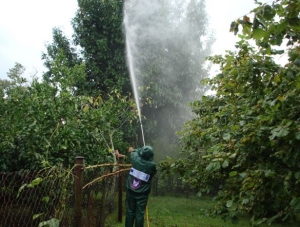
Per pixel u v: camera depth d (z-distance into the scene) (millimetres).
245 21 2496
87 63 11625
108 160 7059
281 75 3189
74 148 6223
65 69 7035
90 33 11812
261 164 3121
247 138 3143
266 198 3336
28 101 5887
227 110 4570
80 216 4371
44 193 4582
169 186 11836
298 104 3129
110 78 11633
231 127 3604
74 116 6723
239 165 3361
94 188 5637
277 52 3582
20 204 4641
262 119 3033
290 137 2734
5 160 5504
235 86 4547
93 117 7000
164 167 4488
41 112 5895
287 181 2865
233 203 3488
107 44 11867
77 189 4379
